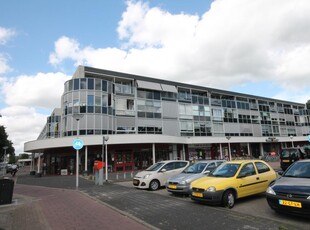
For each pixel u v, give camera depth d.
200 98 40.84
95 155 29.22
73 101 28.62
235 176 8.39
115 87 32.28
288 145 52.78
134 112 33.09
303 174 7.05
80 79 29.16
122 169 29.53
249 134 46.22
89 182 17.83
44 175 29.80
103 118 29.17
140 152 31.25
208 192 7.84
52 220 7.12
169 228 5.86
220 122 42.31
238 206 8.09
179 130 36.97
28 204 10.01
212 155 38.91
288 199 6.04
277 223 5.83
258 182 8.88
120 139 26.59
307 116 59.78
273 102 53.66
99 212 7.85
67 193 12.73
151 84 35.09
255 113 48.66
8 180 10.26
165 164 13.58
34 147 27.61
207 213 7.06
